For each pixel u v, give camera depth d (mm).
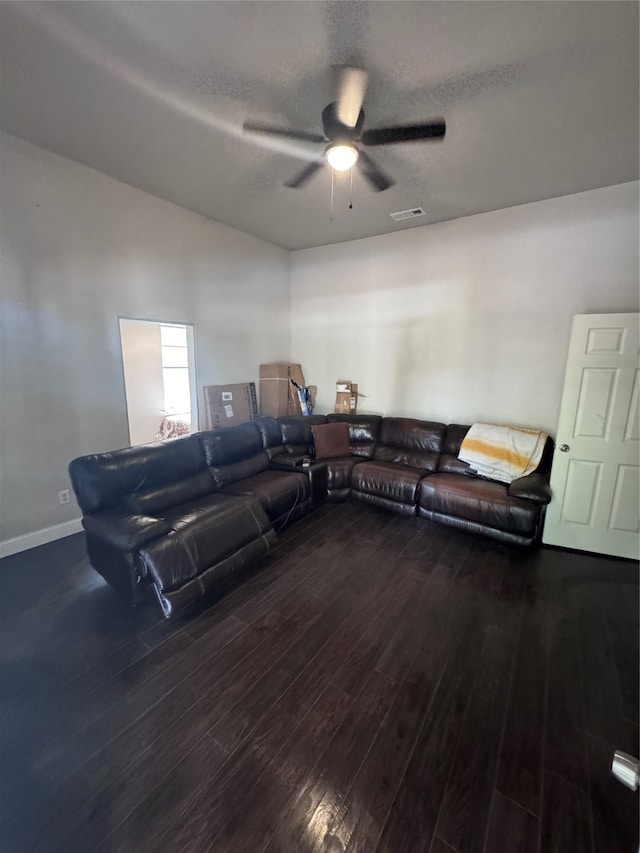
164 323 3754
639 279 3133
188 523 2418
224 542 2465
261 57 1836
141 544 2137
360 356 4840
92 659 1892
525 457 3361
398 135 2031
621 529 2896
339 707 1638
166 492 2795
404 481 3543
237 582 2539
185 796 1303
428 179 3047
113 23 1647
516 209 3576
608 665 1868
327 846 1172
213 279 4180
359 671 1828
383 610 2271
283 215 3910
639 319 2699
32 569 2672
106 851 1160
